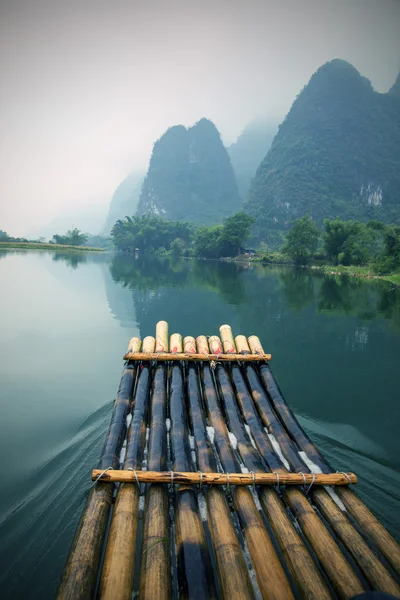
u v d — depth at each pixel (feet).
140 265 114.73
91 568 6.52
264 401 12.61
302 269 118.93
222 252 178.91
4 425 14.99
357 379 20.79
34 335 28.73
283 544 7.16
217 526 7.43
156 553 6.82
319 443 14.01
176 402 12.23
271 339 28.76
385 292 59.72
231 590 6.13
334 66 359.05
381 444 14.07
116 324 32.45
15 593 7.86
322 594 6.08
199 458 9.66
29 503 10.35
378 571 6.53
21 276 66.03
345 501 8.41
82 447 13.10
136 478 8.47
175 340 16.88
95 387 19.08
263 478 8.52
